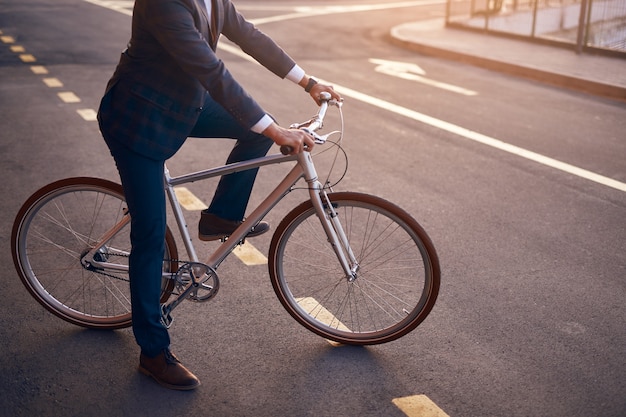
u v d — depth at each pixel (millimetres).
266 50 3412
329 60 11898
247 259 4480
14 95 8688
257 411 3104
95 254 3578
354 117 8109
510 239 4875
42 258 4070
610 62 11508
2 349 3500
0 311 3824
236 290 4098
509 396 3213
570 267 4480
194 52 2848
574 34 13555
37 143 6758
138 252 3172
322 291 3973
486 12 14477
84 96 8711
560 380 3334
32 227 4074
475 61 11898
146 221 3123
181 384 3232
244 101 2949
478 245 4770
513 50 12602
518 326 3789
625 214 5375
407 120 8031
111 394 3201
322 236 4297
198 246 4656
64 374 3332
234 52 12227
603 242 4863
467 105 8875
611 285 4258
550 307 3992
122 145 3051
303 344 3609
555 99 9398
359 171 6219
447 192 5746
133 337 3650
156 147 3041
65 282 3916
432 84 10148
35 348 3521
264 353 3523
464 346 3602
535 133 7605
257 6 20328
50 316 3805
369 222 4641
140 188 3086
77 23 15359
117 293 3832
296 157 3312
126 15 17031
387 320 3721
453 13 15562
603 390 3266
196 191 5629
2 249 4508
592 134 7625
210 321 3781
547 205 5516
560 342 3645
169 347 3314
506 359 3494
